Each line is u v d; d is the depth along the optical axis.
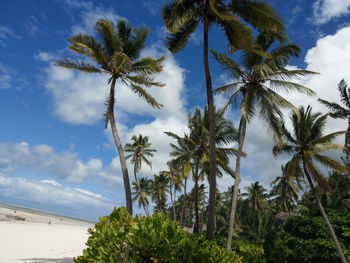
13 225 29.86
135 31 15.37
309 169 17.53
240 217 23.28
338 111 24.06
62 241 23.38
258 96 15.05
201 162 22.80
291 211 45.78
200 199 51.78
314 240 18.22
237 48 12.20
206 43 12.80
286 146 18.34
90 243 4.12
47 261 12.95
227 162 21.08
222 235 17.61
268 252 17.72
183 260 3.77
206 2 12.23
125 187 13.30
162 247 3.63
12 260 12.07
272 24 11.84
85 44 13.86
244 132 14.58
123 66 14.21
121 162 13.74
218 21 12.41
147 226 3.78
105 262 3.59
